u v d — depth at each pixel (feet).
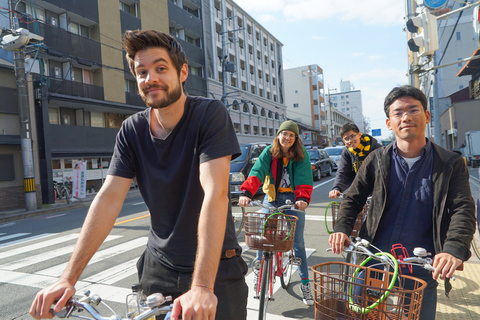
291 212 10.94
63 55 54.03
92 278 14.07
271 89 151.64
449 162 6.01
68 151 52.85
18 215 38.40
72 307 3.79
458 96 105.60
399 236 6.32
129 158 5.35
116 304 11.54
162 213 5.21
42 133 47.98
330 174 62.49
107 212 4.86
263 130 141.49
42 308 3.72
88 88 59.26
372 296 5.22
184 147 4.95
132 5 74.95
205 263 3.69
